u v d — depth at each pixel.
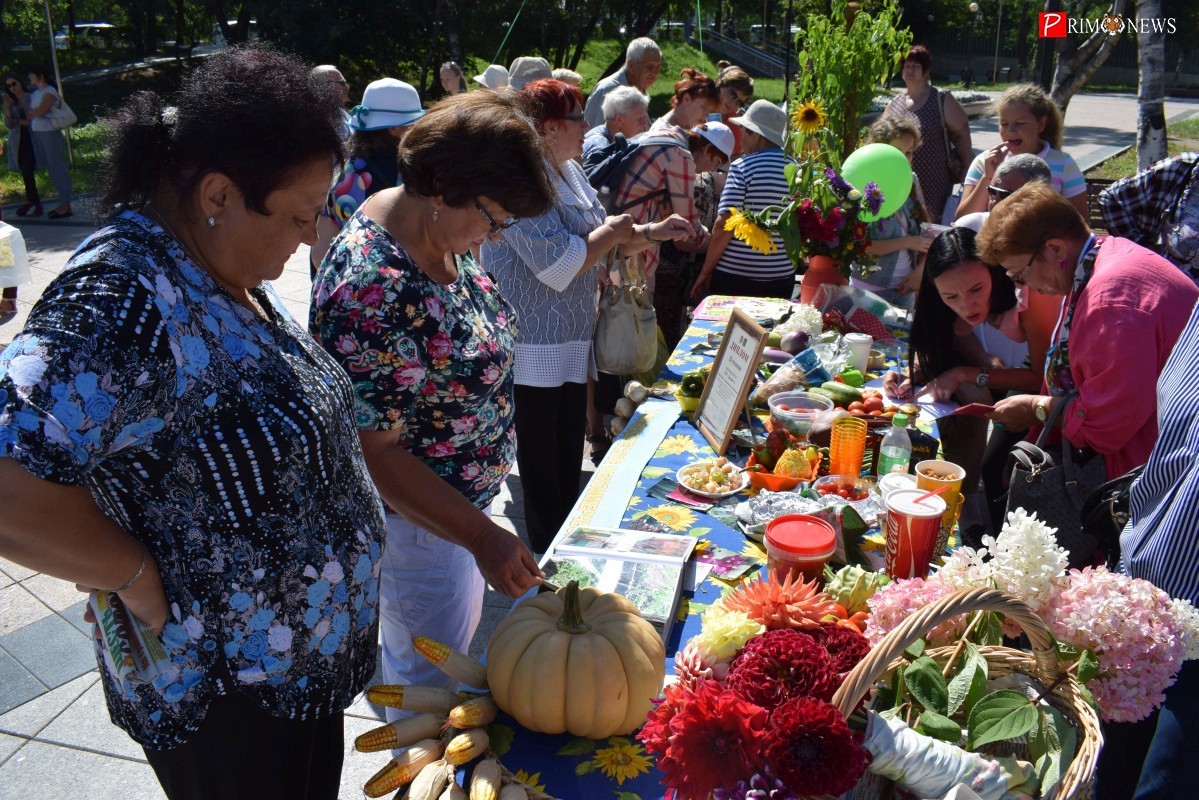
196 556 1.26
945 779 1.17
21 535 1.08
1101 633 1.33
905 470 2.26
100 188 1.25
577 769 1.35
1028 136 4.72
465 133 1.61
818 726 1.06
